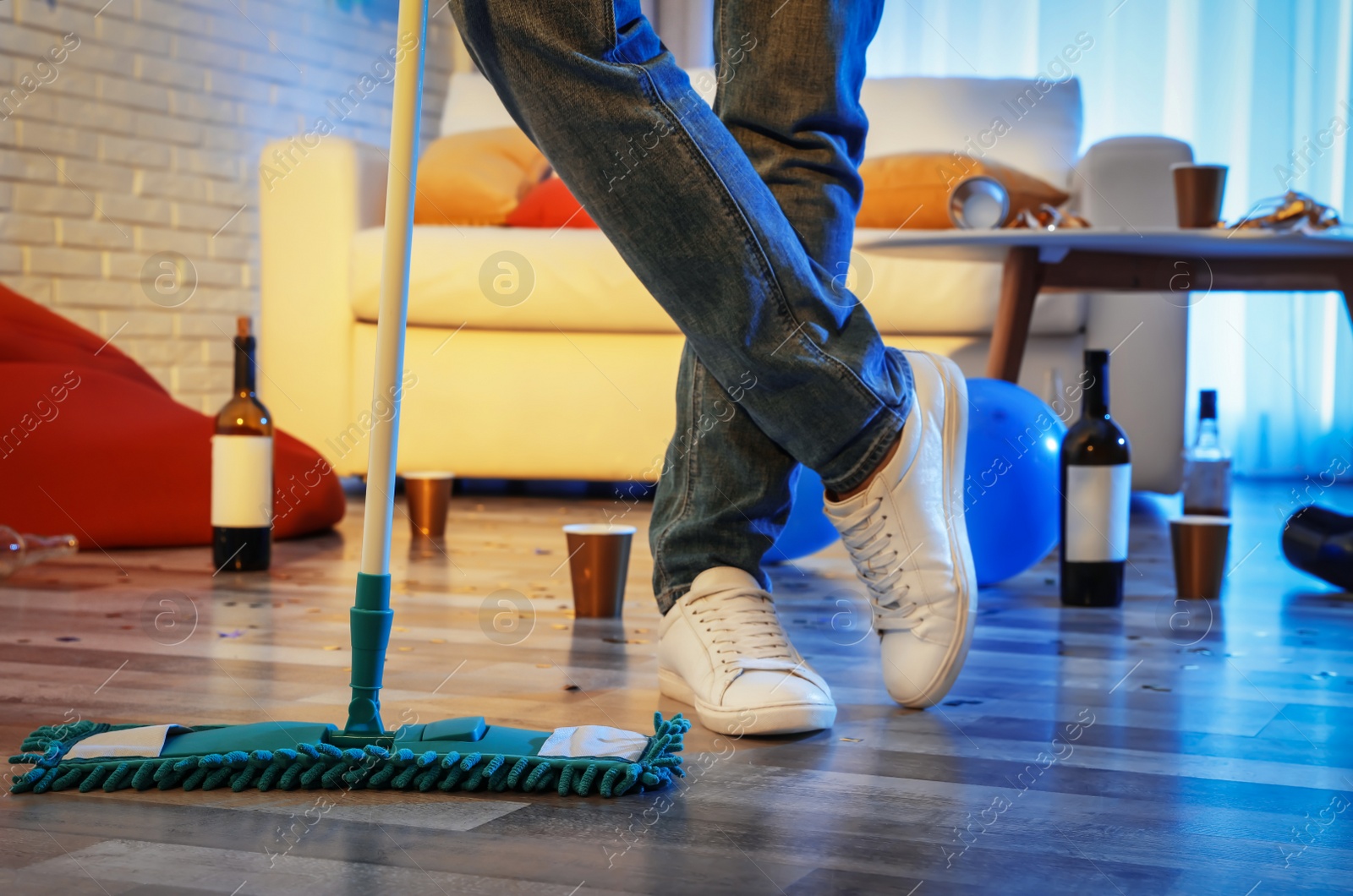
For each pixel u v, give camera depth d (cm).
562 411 295
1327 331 423
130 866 69
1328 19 414
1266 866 71
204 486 226
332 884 67
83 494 218
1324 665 133
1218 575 179
